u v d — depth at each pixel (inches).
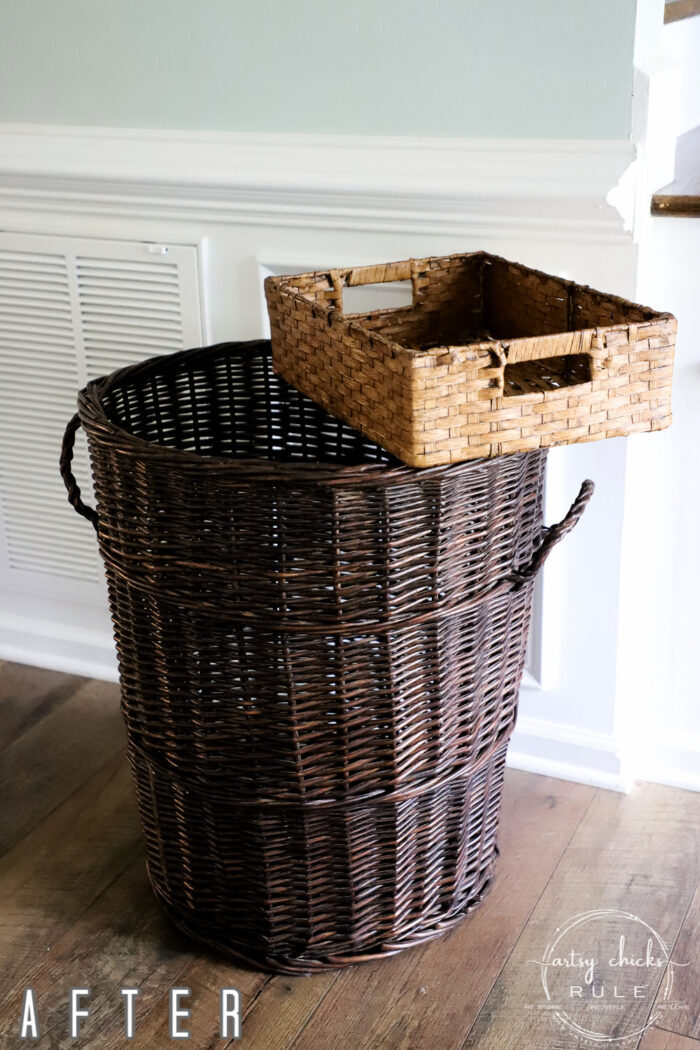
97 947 58.4
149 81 65.9
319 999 55.0
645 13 56.3
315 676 48.8
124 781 71.0
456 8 57.9
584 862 63.3
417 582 48.2
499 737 57.8
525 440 46.1
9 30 68.1
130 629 52.5
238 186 63.7
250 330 68.4
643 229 58.3
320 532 45.8
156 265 68.9
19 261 72.9
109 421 48.8
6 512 80.7
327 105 62.4
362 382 47.6
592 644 67.2
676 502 64.0
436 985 55.6
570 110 57.5
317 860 53.6
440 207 60.7
